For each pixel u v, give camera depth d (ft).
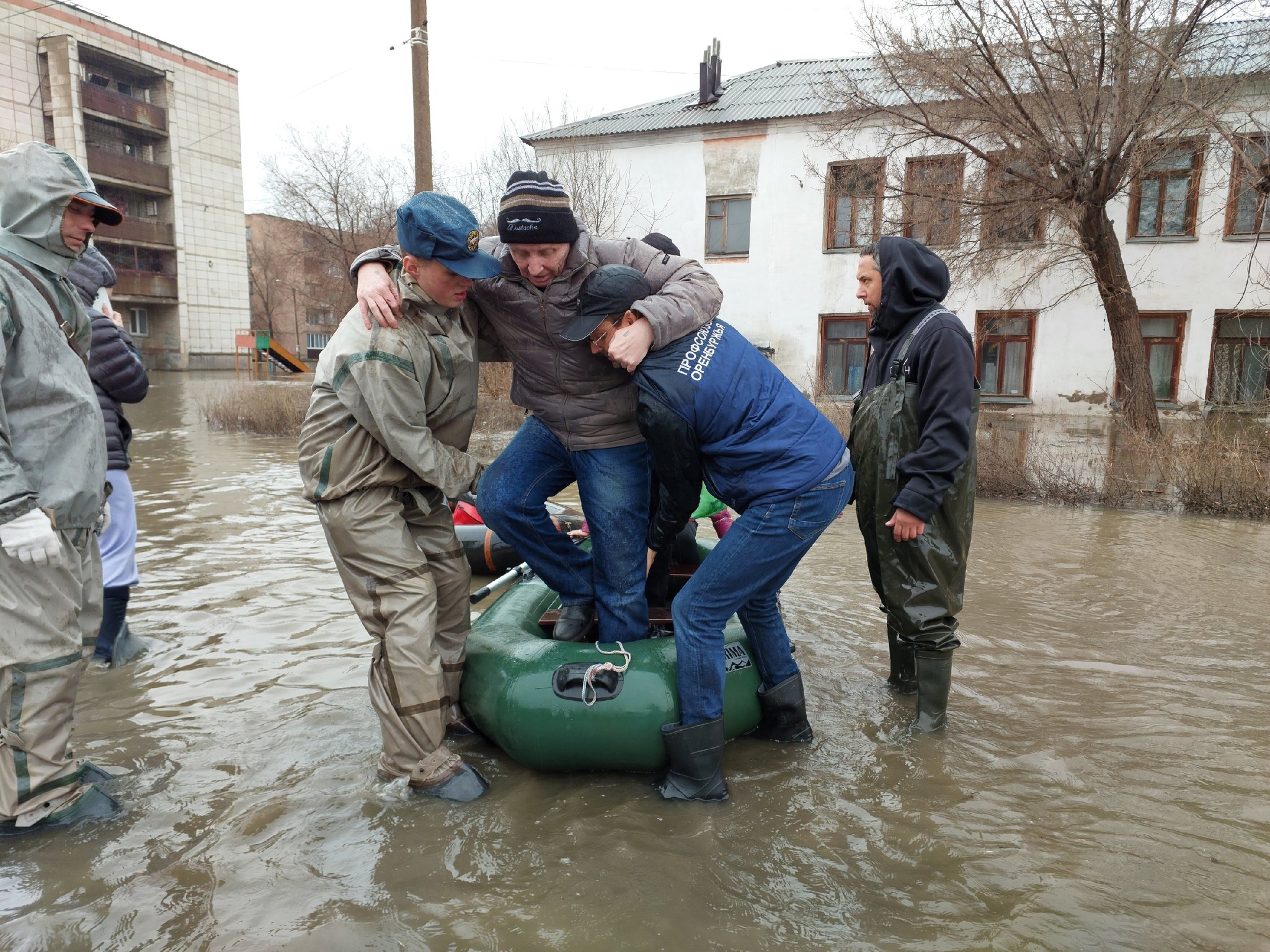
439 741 9.09
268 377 101.60
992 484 28.94
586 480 10.08
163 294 119.34
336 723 10.59
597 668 9.06
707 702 8.79
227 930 6.70
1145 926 6.77
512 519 10.32
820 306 64.95
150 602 15.44
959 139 45.91
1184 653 13.25
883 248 10.16
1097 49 40.19
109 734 10.27
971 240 48.42
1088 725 10.61
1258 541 21.80
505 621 11.06
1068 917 6.86
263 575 17.37
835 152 62.54
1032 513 26.20
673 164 66.59
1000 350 62.13
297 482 29.58
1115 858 7.73
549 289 9.11
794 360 66.39
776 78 71.82
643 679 9.07
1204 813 8.54
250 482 29.68
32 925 6.73
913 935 6.67
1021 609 15.62
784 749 10.08
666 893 7.20
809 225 64.23
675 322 8.46
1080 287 48.44
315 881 7.38
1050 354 60.13
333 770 9.44
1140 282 57.88
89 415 8.66
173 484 29.04
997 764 9.59
